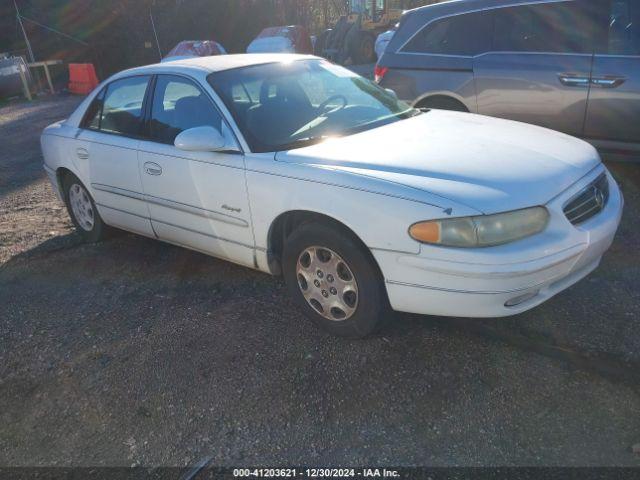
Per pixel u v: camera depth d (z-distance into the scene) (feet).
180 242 13.66
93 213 16.21
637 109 16.57
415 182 9.32
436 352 10.12
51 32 84.48
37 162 29.78
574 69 17.24
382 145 10.90
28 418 9.63
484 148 10.55
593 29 17.04
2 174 27.58
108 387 10.11
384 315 10.17
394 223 9.16
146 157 13.21
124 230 15.66
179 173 12.49
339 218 9.77
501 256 8.68
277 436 8.61
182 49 60.90
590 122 17.43
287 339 10.92
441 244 8.85
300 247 10.63
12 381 10.63
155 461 8.39
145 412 9.40
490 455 7.91
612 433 8.08
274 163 10.78
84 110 15.70
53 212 20.58
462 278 8.84
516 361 9.71
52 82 78.64
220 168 11.59
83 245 16.90
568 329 10.48
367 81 14.83
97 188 15.21
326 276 10.52
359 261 9.80
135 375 10.34
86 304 13.19
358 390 9.37
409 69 20.36
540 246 8.93
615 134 17.20
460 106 19.70
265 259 11.55
